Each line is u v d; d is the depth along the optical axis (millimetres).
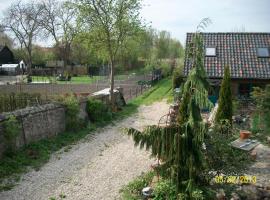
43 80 56062
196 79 7758
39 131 15625
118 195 10727
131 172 12734
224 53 25234
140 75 56750
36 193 10742
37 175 12141
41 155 14094
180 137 7977
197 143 8094
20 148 14164
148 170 12875
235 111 20125
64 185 11438
